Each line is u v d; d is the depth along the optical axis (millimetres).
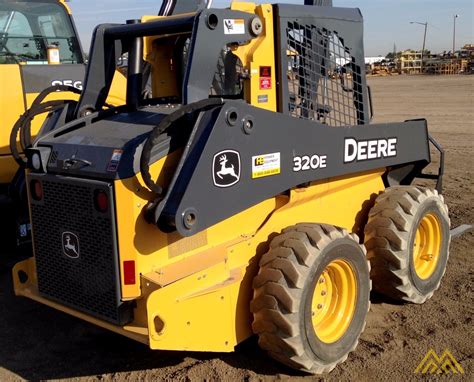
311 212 4141
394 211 4402
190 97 3225
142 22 3902
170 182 3105
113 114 3836
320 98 4105
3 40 5871
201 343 3264
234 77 3783
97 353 4039
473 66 49750
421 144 4898
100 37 3889
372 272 4520
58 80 5715
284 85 3805
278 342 3432
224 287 3357
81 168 3252
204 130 3152
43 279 3705
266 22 3682
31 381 3701
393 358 3891
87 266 3348
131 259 3143
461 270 5477
